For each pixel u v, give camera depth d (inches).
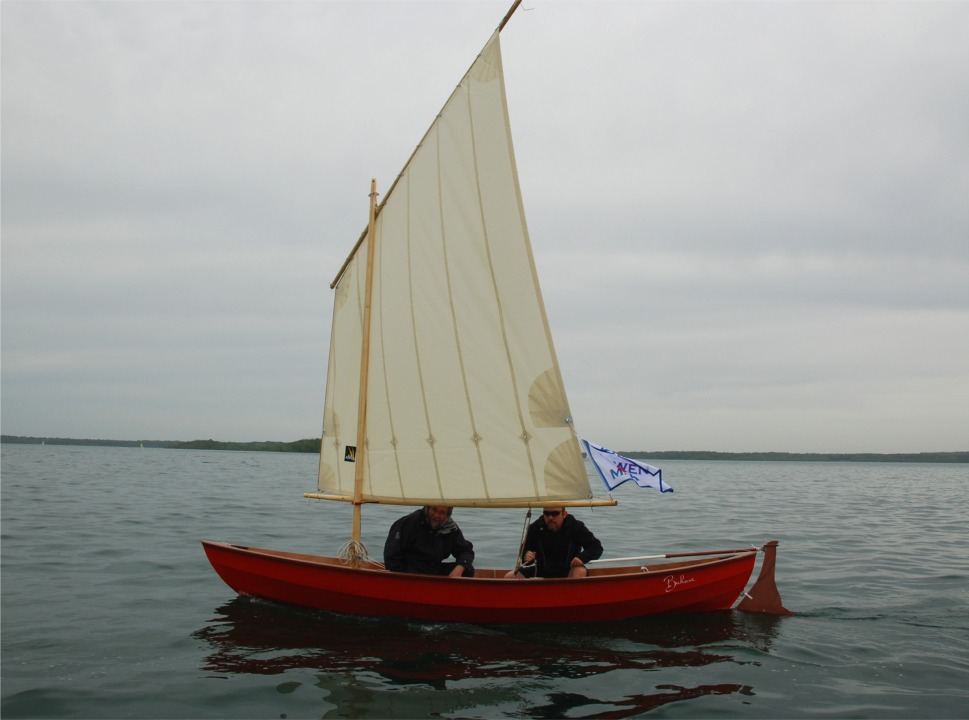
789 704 269.0
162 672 290.2
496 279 386.9
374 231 433.1
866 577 518.9
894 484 2281.0
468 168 396.8
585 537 398.0
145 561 527.5
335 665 301.3
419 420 405.7
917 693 281.6
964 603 435.8
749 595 406.6
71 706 255.4
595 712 258.1
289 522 812.0
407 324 414.6
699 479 2394.2
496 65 389.7
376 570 372.5
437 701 264.8
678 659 318.3
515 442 380.8
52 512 818.8
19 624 354.9
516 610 364.5
